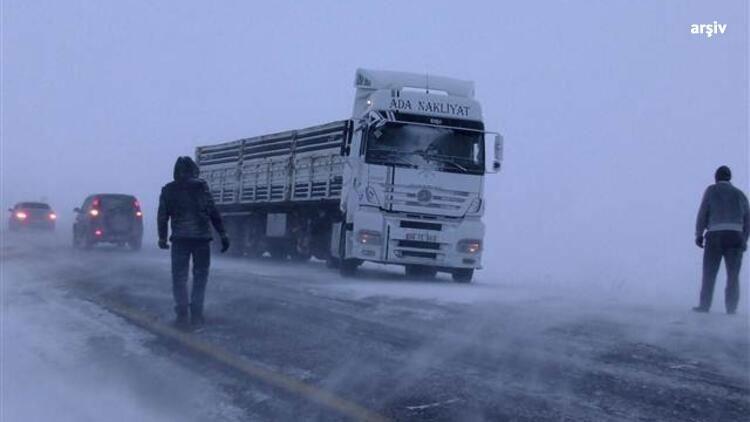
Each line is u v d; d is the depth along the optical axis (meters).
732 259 12.45
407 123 17.69
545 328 10.52
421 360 8.70
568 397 7.22
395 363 8.59
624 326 10.67
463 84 19.56
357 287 15.49
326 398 7.38
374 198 17.48
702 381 7.66
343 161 19.59
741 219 12.39
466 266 17.83
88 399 7.66
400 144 17.62
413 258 17.61
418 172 17.59
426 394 7.43
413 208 17.59
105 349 9.68
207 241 11.08
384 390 7.60
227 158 27.80
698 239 12.59
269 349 9.40
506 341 9.65
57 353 9.53
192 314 11.05
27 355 9.43
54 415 7.24
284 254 24.61
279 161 23.81
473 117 18.00
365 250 17.47
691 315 11.88
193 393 7.79
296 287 15.30
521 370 8.21
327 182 20.84
